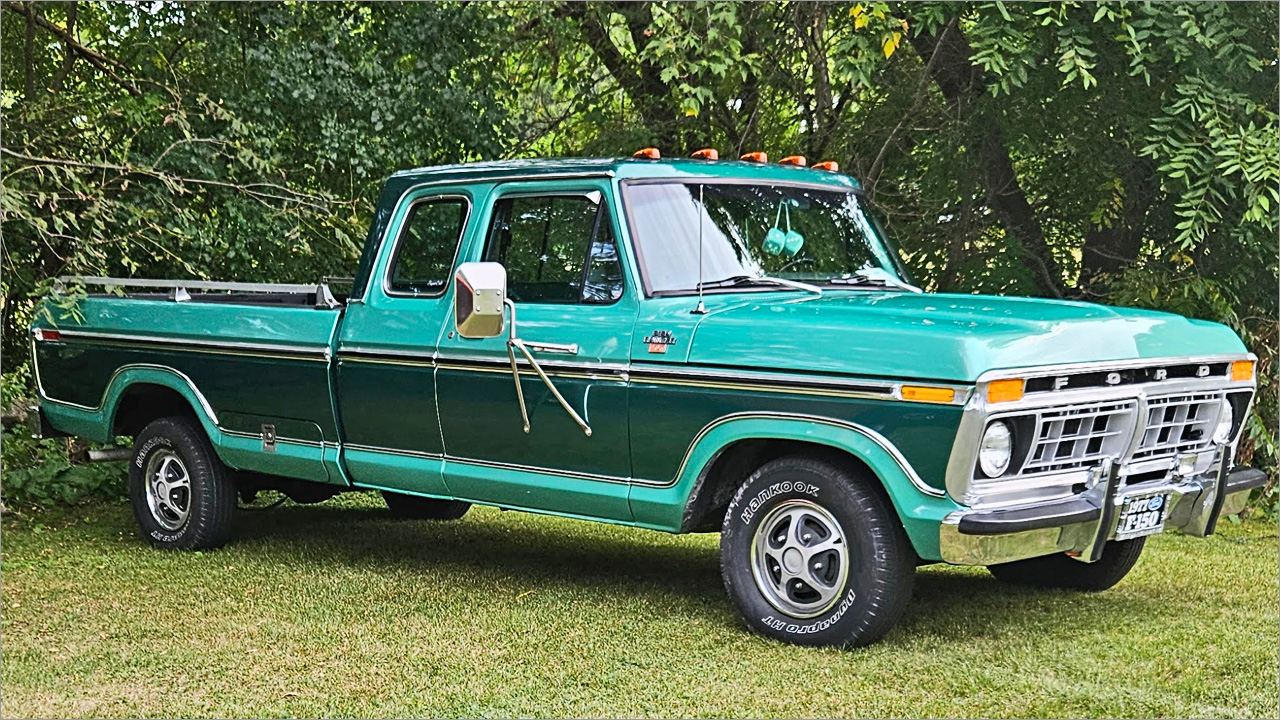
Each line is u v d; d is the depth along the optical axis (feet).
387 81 35.88
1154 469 17.52
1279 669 16.51
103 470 30.25
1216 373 18.54
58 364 26.05
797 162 21.67
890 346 16.12
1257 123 30.09
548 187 19.72
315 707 15.33
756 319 17.44
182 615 19.52
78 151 32.24
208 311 23.58
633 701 15.39
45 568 22.88
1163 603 20.10
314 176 34.99
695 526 18.30
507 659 17.11
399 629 18.61
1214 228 31.35
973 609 19.58
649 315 18.28
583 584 21.42
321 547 24.73
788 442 17.48
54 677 16.51
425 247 21.09
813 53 35.12
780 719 14.78
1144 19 28.78
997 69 28.43
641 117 38.06
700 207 19.27
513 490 19.79
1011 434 15.96
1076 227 33.68
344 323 21.68
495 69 39.45
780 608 17.62
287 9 35.65
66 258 28.86
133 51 36.40
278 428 22.70
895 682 15.89
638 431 18.25
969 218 33.55
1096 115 30.86
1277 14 29.45
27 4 34.53
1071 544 16.66
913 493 15.94
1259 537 26.18
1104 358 16.56
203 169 32.24
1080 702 15.26
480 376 19.79
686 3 32.42
